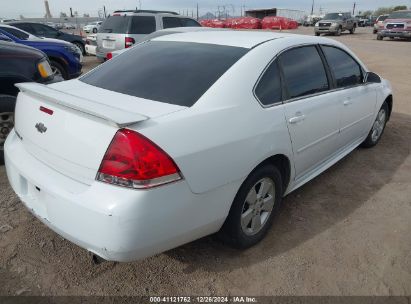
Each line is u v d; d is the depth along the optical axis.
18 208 3.39
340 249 3.01
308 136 3.27
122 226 2.02
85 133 2.15
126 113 2.12
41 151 2.44
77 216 2.11
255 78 2.78
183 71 2.79
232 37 3.24
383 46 19.33
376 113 4.88
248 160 2.57
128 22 10.62
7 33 9.10
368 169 4.52
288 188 3.30
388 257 2.94
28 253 2.82
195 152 2.24
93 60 14.57
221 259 2.83
